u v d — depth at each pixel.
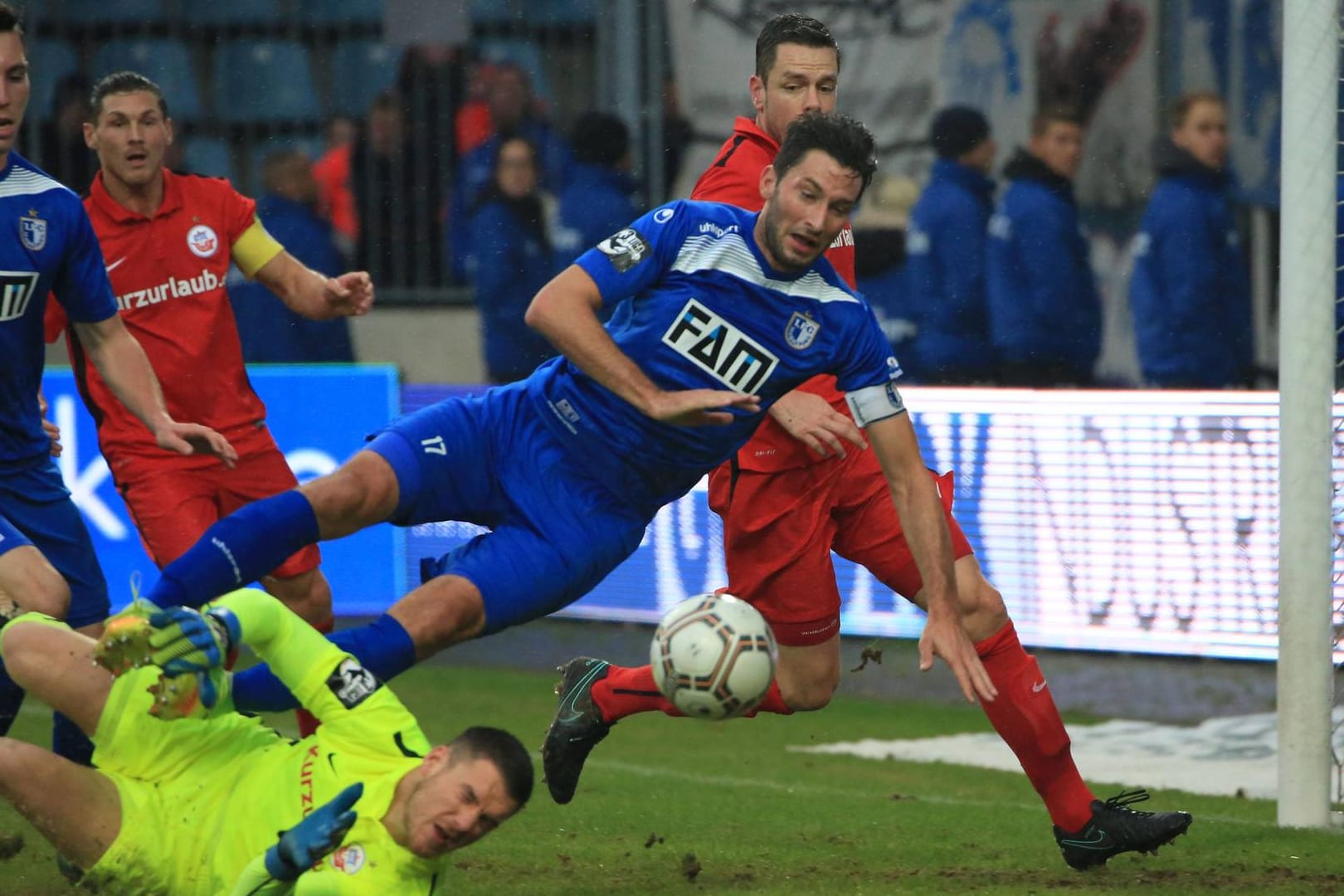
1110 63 36.34
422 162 37.56
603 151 37.22
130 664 12.52
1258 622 30.33
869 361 15.76
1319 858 17.84
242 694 13.52
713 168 18.72
